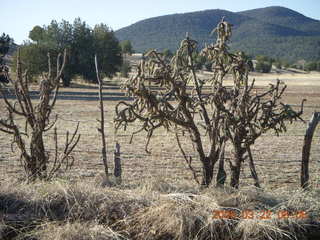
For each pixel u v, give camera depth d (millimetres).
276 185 8312
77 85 60625
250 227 5324
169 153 11594
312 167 9758
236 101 6547
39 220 5414
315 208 5910
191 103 6402
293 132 16656
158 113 5949
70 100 33031
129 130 16469
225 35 6504
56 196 5789
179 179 8523
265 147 13062
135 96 5867
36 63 52688
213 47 6578
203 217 5445
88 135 15055
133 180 8219
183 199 5676
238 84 6629
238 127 6418
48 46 54906
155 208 5527
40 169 6812
